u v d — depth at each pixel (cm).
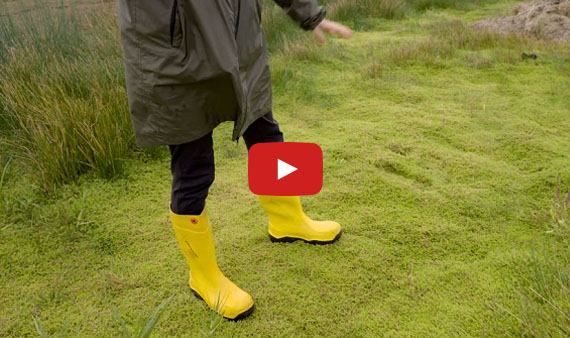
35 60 380
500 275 219
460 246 240
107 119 317
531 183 291
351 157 328
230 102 170
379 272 224
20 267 232
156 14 153
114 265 232
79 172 305
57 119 306
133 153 326
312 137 359
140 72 162
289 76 469
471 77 474
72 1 550
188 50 155
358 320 197
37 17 464
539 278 208
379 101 426
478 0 835
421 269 225
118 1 165
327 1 789
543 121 374
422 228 254
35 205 272
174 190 188
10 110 339
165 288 216
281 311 202
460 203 274
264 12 595
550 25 593
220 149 348
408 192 286
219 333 193
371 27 696
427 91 443
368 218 264
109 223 263
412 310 201
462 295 208
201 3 150
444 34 603
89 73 367
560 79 451
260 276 222
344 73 495
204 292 205
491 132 358
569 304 184
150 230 258
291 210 237
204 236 196
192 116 167
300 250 239
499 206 270
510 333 186
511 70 482
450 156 324
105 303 209
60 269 231
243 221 265
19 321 201
